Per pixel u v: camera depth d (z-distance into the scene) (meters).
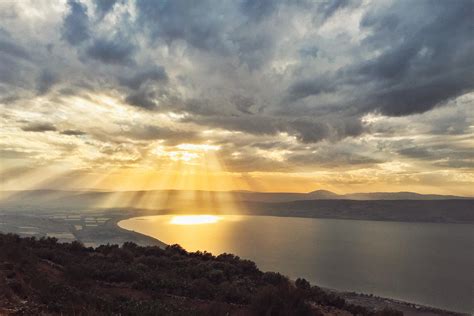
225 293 25.81
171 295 25.28
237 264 37.44
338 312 26.84
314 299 29.55
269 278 33.59
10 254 23.88
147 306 19.77
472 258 123.31
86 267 27.19
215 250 114.25
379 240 170.88
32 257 26.55
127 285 26.33
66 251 35.59
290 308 20.34
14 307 15.59
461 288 75.25
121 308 18.75
